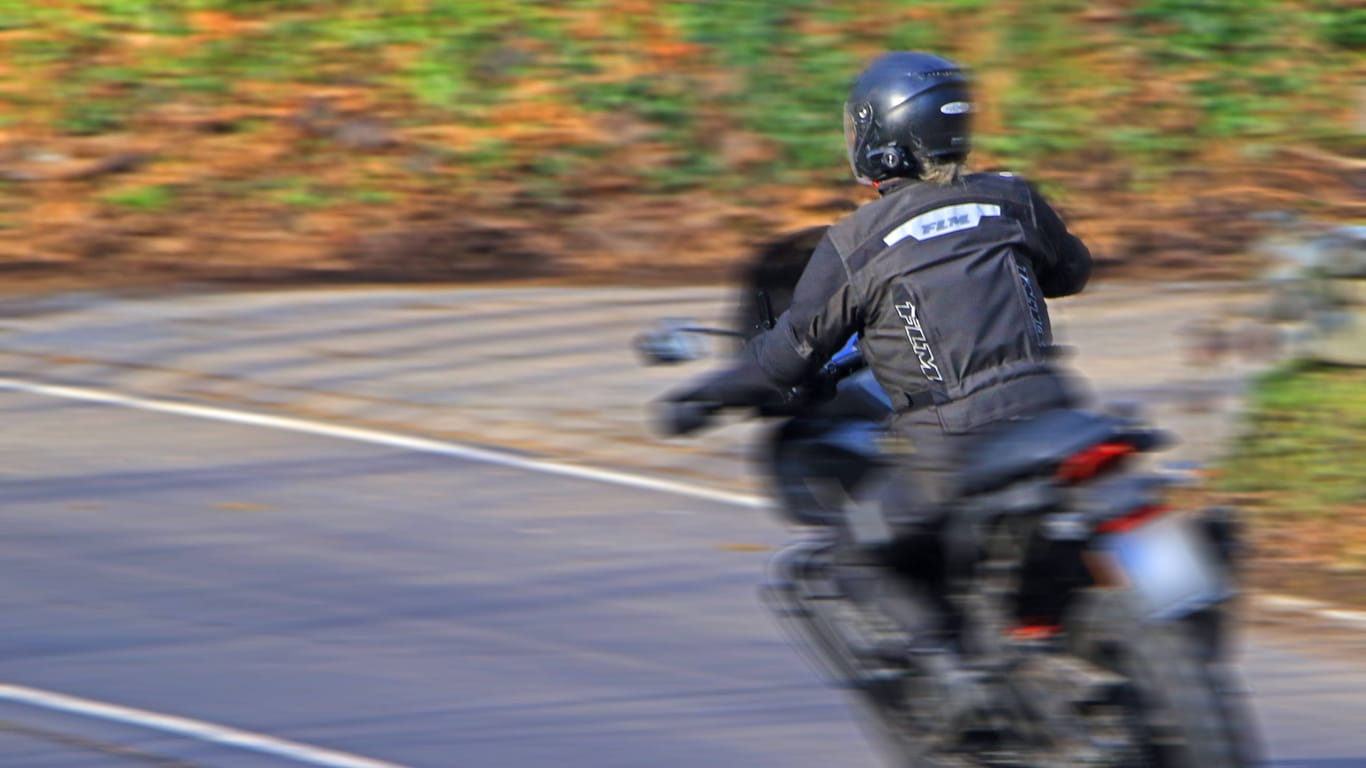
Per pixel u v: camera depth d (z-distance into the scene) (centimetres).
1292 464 2881
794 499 1855
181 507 2773
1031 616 1605
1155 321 3962
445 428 3269
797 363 1741
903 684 1703
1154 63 5744
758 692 2077
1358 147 5366
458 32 5919
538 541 2648
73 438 3141
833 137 5422
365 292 4356
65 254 4791
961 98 1753
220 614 2316
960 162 1766
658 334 1855
